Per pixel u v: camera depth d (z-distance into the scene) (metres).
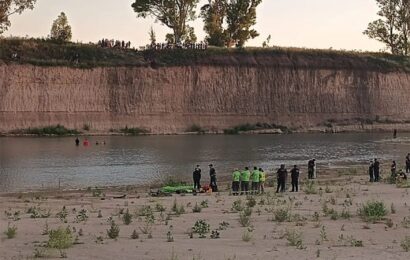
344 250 15.77
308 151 63.34
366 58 108.25
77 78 86.38
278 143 72.25
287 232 18.03
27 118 81.19
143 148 62.44
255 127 93.81
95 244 16.78
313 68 102.88
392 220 20.72
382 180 38.53
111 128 85.31
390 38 114.75
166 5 100.06
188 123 90.38
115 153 56.84
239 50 100.06
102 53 91.56
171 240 17.34
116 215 23.19
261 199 27.97
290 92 99.75
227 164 49.84
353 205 24.95
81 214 22.52
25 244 16.83
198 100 92.94
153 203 27.56
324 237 17.44
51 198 30.83
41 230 19.41
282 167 33.31
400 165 51.31
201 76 94.44
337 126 99.62
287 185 36.88
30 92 82.75
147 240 17.44
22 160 49.66
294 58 103.00
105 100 87.06
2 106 80.56
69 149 60.03
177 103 91.25
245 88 96.62
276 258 14.80
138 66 90.94
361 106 104.00
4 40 86.81
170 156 55.00
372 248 16.02
